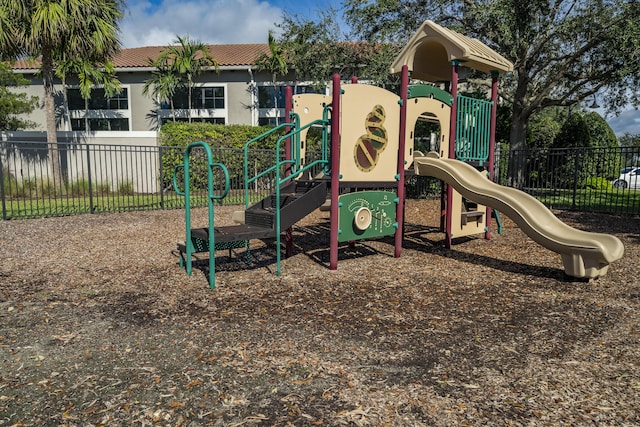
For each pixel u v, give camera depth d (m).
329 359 2.89
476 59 6.63
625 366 2.78
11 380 2.61
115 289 4.55
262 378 2.63
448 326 3.50
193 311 3.85
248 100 22.39
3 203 9.52
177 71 21.50
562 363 2.83
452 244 7.23
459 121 7.05
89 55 13.86
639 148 11.74
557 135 19.61
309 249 6.77
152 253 6.35
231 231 4.89
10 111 19.64
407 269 5.45
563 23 12.45
